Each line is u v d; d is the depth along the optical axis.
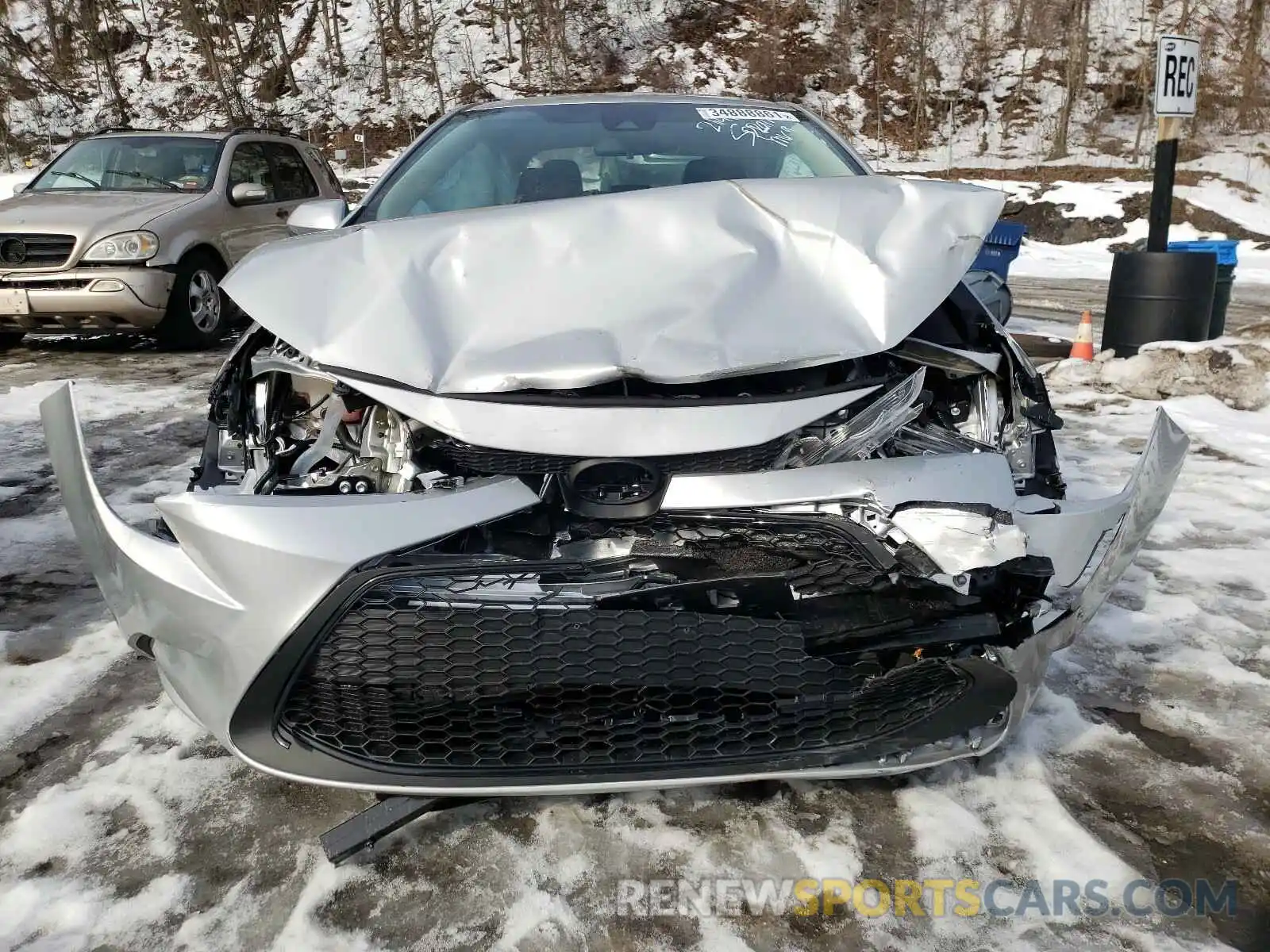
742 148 3.17
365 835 1.79
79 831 1.90
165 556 1.75
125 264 6.69
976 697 1.78
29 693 2.40
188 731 2.24
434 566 1.64
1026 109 27.52
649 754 1.75
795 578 1.75
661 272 2.03
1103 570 1.93
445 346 1.89
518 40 30.84
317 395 2.06
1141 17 30.42
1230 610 2.92
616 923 1.68
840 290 2.02
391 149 26.03
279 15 31.30
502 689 1.67
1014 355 2.14
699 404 1.79
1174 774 2.10
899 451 1.96
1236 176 20.09
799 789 2.03
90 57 29.28
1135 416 5.44
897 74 29.33
